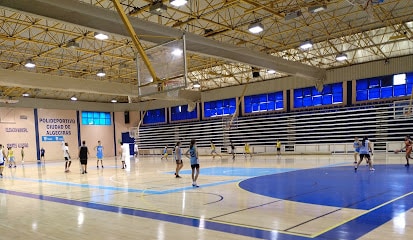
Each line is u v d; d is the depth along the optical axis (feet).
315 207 22.17
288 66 63.77
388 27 69.26
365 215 19.47
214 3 53.26
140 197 28.84
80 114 118.32
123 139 127.44
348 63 82.07
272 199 25.68
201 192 30.45
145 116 127.13
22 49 72.33
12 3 30.73
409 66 73.36
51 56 77.20
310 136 87.51
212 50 48.80
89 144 119.85
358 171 44.27
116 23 37.68
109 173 54.39
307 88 89.76
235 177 41.63
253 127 97.45
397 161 58.03
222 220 19.44
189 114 114.93
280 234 16.17
